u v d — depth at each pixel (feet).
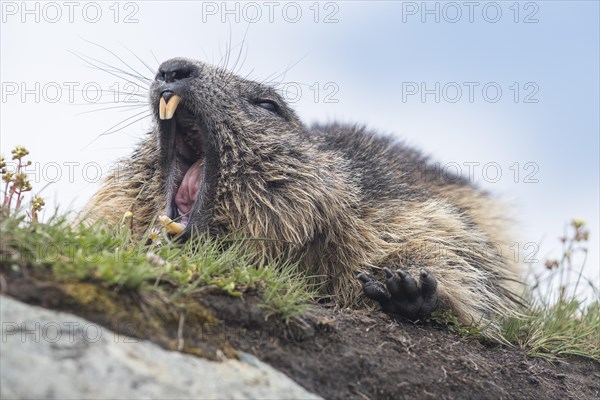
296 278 58.29
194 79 66.33
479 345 61.11
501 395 53.62
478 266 74.84
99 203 70.95
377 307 64.34
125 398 36.01
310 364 46.70
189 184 69.62
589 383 61.72
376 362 49.90
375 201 73.67
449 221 75.15
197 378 39.81
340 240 67.97
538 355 63.36
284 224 65.26
